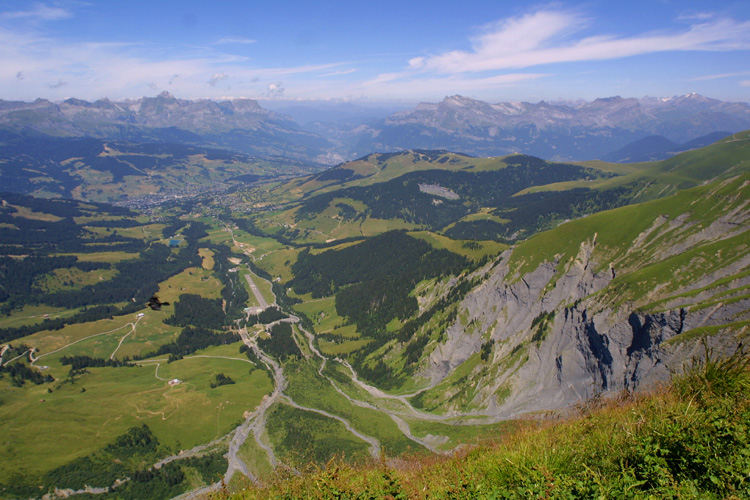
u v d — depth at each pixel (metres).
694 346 76.69
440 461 22.70
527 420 24.30
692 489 12.19
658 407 15.92
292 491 19.86
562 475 13.78
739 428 12.99
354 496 17.08
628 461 14.04
